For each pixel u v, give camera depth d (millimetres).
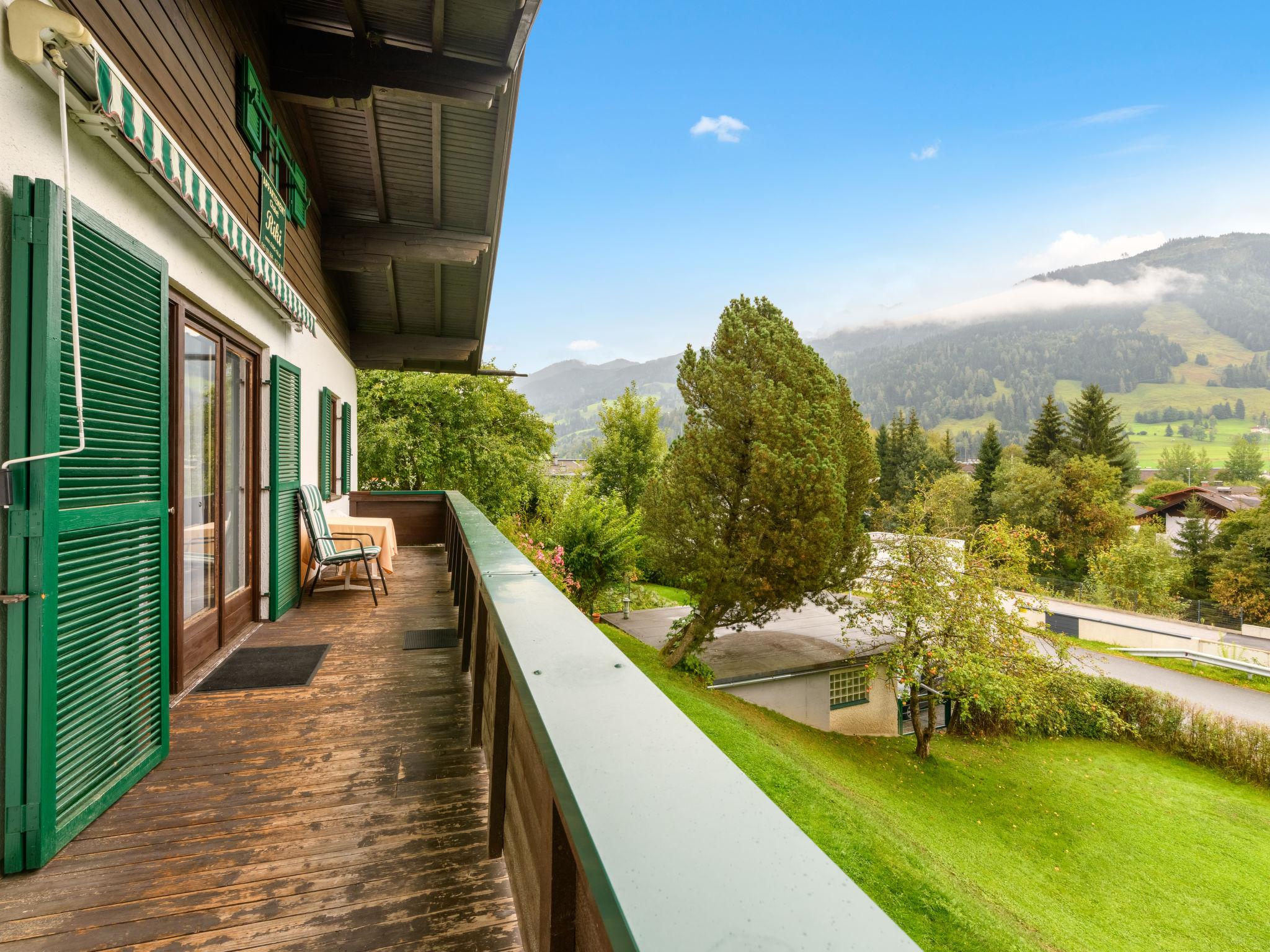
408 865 1803
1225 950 7812
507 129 5078
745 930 424
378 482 18172
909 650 12883
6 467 1678
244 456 4461
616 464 30422
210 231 3129
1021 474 42938
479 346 10258
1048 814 11219
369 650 4027
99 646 2043
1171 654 20625
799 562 11719
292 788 2260
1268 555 33125
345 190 6434
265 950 1467
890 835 8398
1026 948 6715
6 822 1742
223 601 4016
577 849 625
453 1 3928
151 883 1716
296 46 4336
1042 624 14367
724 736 9430
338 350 8398
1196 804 12109
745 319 12719
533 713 941
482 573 2156
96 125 2125
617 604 19359
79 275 1929
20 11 1723
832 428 11938
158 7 2775
